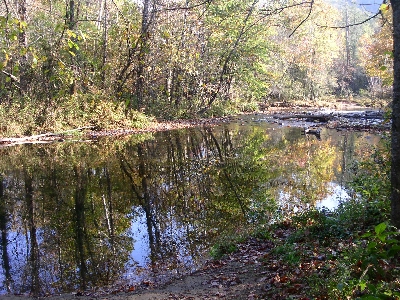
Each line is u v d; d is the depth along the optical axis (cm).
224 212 948
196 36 3025
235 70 3403
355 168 1271
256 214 900
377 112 3216
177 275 622
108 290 581
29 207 1015
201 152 1784
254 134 2328
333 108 4294
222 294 505
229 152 1773
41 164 1516
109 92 2392
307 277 473
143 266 668
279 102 4822
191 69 2852
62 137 2130
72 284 611
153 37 2014
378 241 400
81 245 772
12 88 2194
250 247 705
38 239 805
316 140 2030
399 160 448
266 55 3656
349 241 588
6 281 622
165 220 910
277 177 1280
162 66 2791
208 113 3312
